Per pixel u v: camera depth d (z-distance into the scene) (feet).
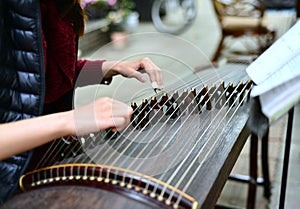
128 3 18.43
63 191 2.36
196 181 2.53
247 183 6.75
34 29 3.01
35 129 2.55
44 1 3.67
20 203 2.27
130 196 2.31
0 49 3.03
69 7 3.82
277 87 3.06
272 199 6.75
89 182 2.43
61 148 3.00
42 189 2.39
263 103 3.08
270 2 11.55
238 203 6.64
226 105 3.73
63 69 3.86
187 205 2.26
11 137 2.52
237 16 11.87
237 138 3.15
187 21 19.76
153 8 18.89
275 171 7.49
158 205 2.25
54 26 3.72
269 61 3.60
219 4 11.94
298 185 7.09
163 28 18.51
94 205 2.25
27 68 3.09
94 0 15.83
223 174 2.80
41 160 2.96
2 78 3.09
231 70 5.02
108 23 15.87
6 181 2.99
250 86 4.01
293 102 2.87
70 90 4.07
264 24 11.29
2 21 3.00
